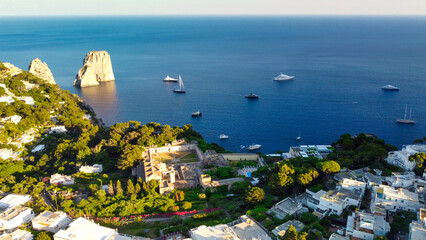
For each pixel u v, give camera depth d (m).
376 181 133.88
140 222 116.31
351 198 118.19
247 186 144.75
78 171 162.12
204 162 168.88
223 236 98.88
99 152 175.62
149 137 186.00
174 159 175.25
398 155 163.12
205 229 102.75
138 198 133.75
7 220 110.75
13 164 166.12
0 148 184.00
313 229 105.50
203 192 141.50
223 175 154.62
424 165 151.88
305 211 118.56
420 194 120.88
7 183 149.88
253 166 175.50
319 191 126.75
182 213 123.00
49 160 178.50
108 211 122.88
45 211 116.50
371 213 113.38
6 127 198.75
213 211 125.12
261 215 113.88
